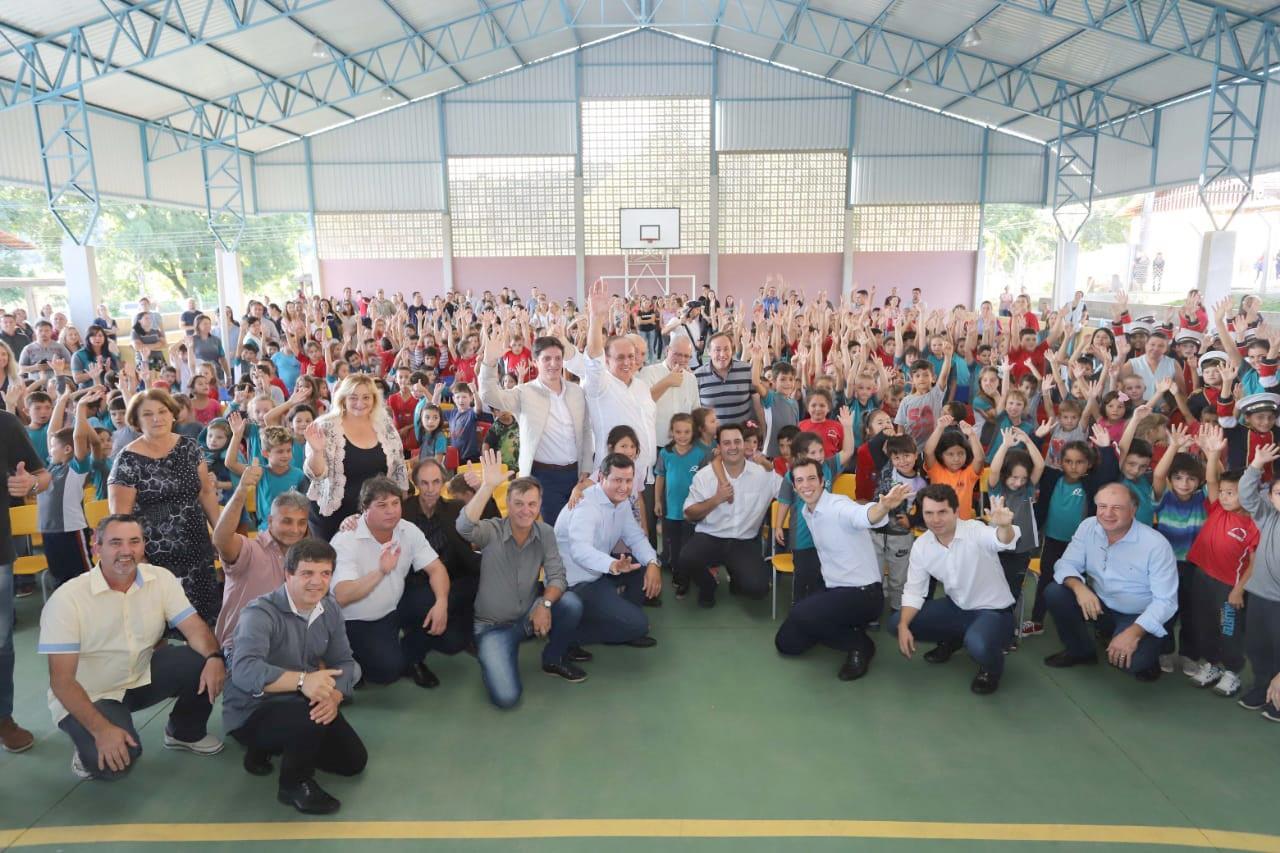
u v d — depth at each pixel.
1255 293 17.62
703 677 4.05
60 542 4.41
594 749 3.42
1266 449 3.46
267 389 6.70
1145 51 12.97
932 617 4.10
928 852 2.76
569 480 4.71
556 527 4.37
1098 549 4.00
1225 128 13.50
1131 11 10.64
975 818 2.94
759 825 2.91
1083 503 4.40
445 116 19.80
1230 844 2.79
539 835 2.87
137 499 3.72
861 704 3.77
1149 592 3.88
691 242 20.44
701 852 2.77
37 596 4.96
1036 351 7.90
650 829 2.89
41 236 22.42
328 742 3.12
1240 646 3.76
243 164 19.42
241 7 11.75
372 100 18.52
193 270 25.98
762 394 6.12
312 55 14.59
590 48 19.50
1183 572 4.07
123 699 3.23
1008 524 3.80
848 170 19.84
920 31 14.74
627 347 4.67
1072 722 3.59
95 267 11.70
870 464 5.16
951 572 3.97
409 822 2.94
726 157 20.00
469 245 20.45
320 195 20.02
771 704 3.78
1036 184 19.69
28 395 5.14
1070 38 13.31
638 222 20.12
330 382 8.13
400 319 11.34
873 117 19.59
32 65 10.81
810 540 4.55
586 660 4.24
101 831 2.90
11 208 21.66
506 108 19.78
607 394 4.67
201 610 3.93
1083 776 3.19
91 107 13.95
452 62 15.36
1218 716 3.62
